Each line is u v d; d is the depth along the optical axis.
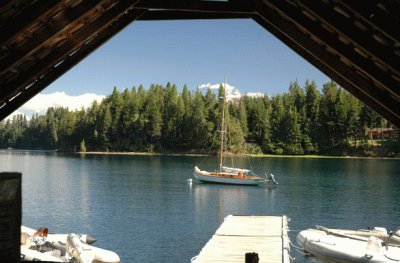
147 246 19.19
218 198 37.00
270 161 93.69
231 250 13.46
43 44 5.80
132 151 123.25
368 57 5.73
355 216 28.28
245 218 19.41
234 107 124.75
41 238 14.57
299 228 24.33
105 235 21.61
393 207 31.91
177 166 76.25
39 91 7.20
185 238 20.89
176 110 119.94
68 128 143.62
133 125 124.44
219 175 48.19
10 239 3.29
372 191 42.28
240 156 109.38
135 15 7.16
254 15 7.17
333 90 117.38
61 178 53.00
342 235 16.33
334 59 6.56
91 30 6.64
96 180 50.91
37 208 30.11
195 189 43.31
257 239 15.09
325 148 113.19
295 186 47.00
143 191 40.94
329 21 5.16
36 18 5.12
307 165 80.56
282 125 117.56
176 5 6.76
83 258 13.29
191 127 116.00
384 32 4.55
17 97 7.13
